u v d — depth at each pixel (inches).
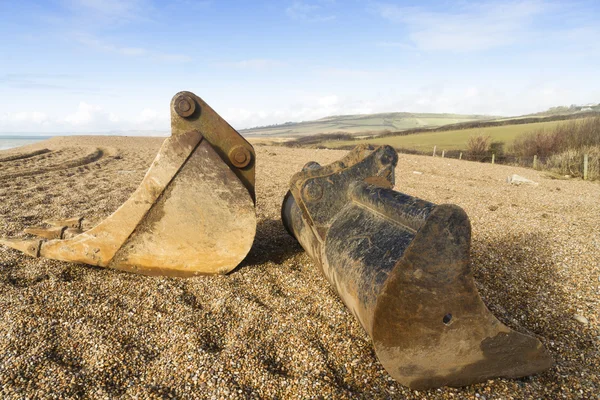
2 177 276.8
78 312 78.4
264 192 230.5
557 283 102.8
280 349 68.9
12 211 165.5
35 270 97.2
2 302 80.6
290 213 112.0
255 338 71.7
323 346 70.0
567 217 179.2
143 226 92.7
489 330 56.7
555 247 130.1
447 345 56.2
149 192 91.0
